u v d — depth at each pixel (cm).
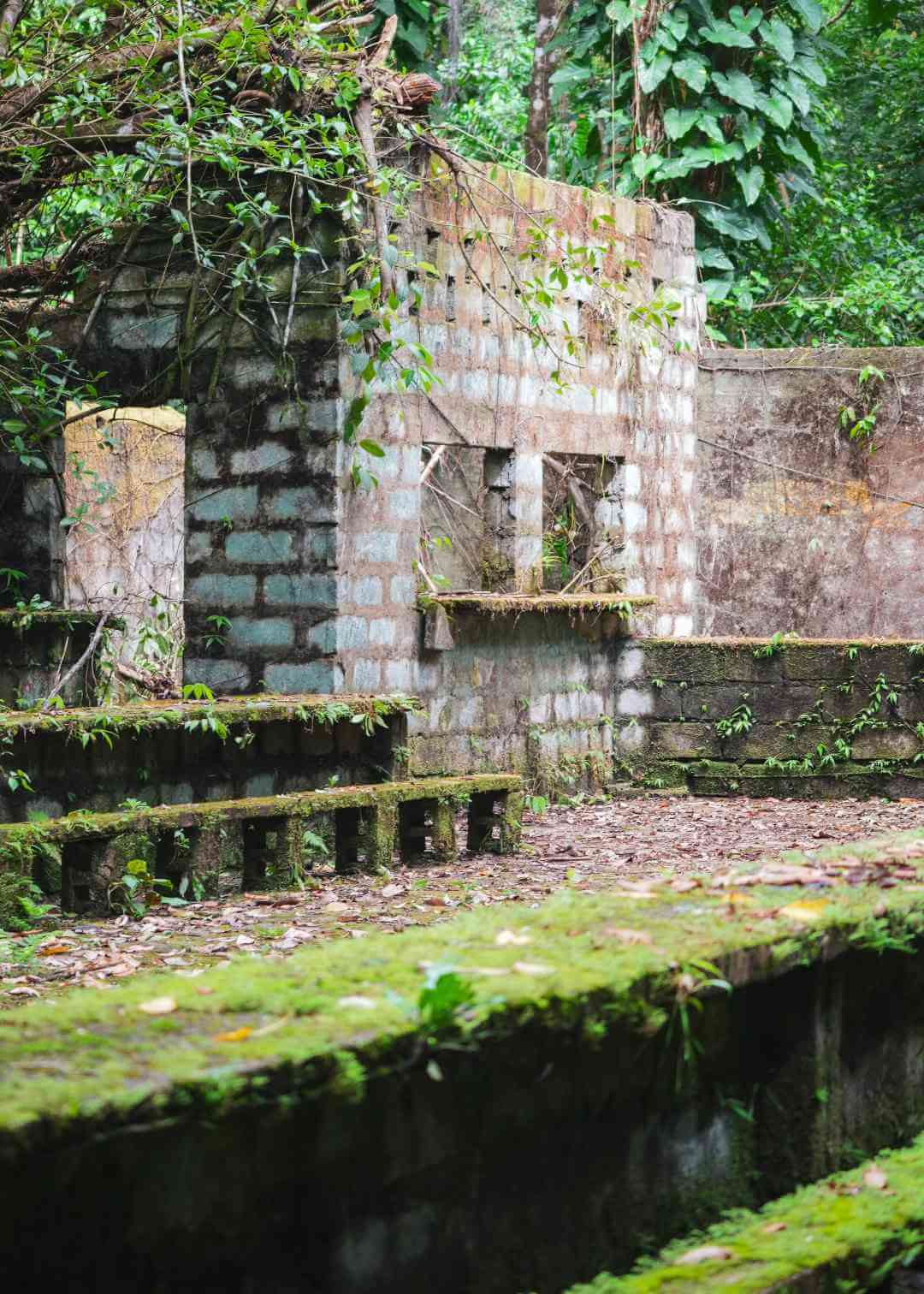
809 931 414
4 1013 334
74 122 1152
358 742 1139
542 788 1438
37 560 1356
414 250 1272
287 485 1225
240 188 1160
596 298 1490
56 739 957
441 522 1588
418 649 1293
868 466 1691
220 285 1234
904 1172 448
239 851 1061
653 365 1577
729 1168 423
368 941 393
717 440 1719
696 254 1669
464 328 1333
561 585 1595
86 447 1723
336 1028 313
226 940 822
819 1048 434
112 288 1284
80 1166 272
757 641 1513
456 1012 321
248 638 1245
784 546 1712
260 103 1184
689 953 376
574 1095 362
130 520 1762
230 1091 286
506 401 1383
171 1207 287
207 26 1162
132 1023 321
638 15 1747
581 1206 372
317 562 1215
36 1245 269
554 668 1457
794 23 1870
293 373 1217
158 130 1115
